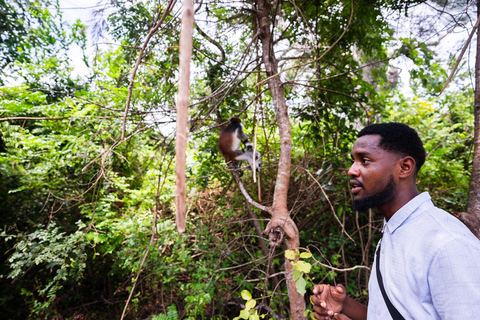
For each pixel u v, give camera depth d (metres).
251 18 3.60
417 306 1.02
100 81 5.13
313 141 4.39
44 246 4.28
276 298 3.87
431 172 4.64
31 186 4.97
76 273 4.50
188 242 4.72
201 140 5.27
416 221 1.11
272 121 4.51
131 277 4.71
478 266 0.90
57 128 5.13
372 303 1.25
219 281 4.32
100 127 4.39
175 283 4.47
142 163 6.34
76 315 5.20
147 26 3.51
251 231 4.72
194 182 4.77
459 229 1.00
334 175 4.23
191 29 0.70
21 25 5.99
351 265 4.41
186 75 0.67
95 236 4.12
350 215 4.39
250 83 4.92
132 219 4.44
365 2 3.55
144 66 3.92
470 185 2.62
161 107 3.09
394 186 1.22
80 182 5.15
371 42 3.88
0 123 4.77
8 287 5.10
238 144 5.00
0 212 4.99
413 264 1.04
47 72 5.78
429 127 5.98
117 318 5.00
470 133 5.56
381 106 4.64
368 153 1.24
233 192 5.30
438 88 3.73
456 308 0.87
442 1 3.18
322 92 4.18
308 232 4.78
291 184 4.77
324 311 1.54
